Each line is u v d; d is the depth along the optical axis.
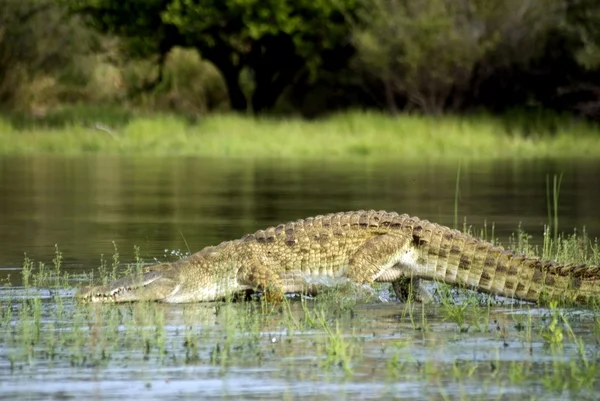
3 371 30.77
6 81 194.00
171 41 175.75
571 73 161.25
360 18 169.75
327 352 32.38
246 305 41.22
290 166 113.69
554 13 159.50
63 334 35.22
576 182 93.31
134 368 30.95
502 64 161.25
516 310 39.41
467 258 41.28
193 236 60.03
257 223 65.88
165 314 39.22
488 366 30.95
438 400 27.64
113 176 100.50
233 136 141.75
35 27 189.25
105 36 195.12
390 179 96.44
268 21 167.50
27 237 59.94
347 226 42.50
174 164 116.50
